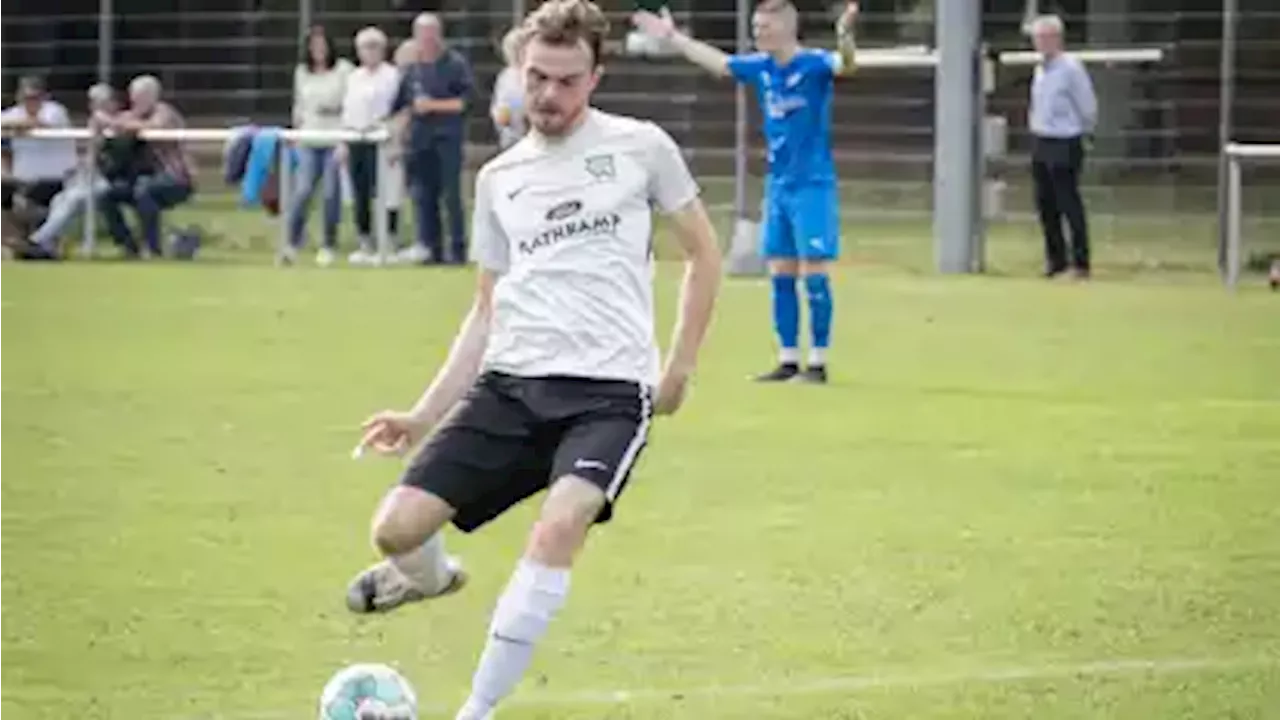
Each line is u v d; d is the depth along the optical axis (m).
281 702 15.88
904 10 57.69
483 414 14.41
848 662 17.00
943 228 50.59
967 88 50.16
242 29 60.41
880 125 57.19
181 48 60.69
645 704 15.80
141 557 20.53
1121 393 31.39
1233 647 17.48
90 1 60.72
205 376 32.59
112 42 60.59
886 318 41.34
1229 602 18.94
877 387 31.88
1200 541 21.39
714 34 58.00
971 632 17.92
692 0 58.06
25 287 45.72
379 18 59.84
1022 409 29.77
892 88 57.41
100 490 23.73
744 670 16.75
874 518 22.42
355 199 51.47
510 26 59.22
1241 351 36.41
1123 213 54.94
